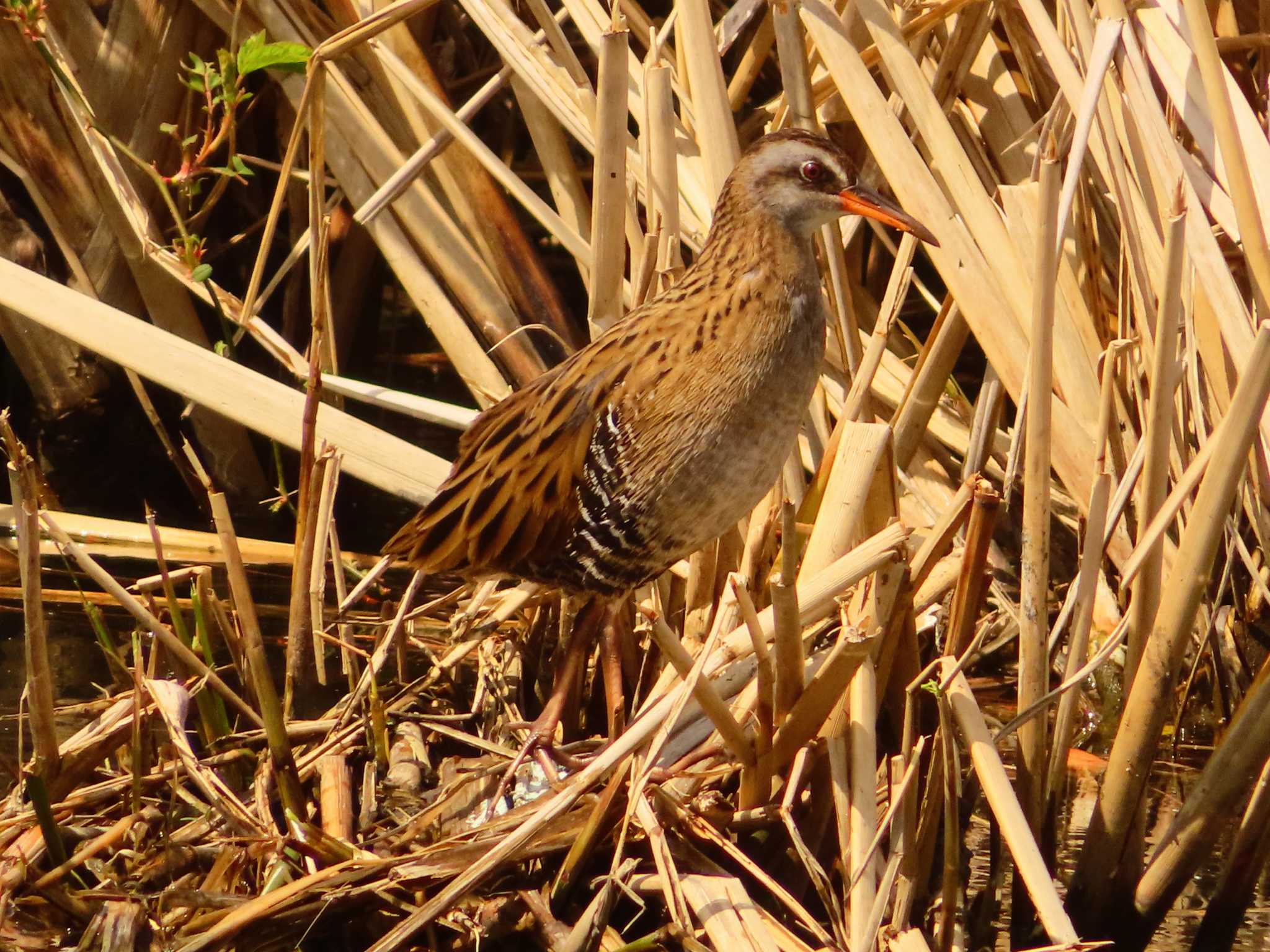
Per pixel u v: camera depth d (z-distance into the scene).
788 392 6.82
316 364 7.05
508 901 6.27
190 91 10.22
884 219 6.82
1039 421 6.19
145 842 6.62
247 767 7.27
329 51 7.12
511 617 8.36
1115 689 8.61
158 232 10.08
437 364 12.06
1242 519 8.75
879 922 5.57
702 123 8.16
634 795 5.83
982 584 6.46
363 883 6.16
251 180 11.23
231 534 6.51
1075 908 6.58
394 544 7.57
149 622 6.61
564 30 11.30
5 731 7.73
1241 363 6.59
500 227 9.88
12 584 9.42
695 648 7.43
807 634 7.00
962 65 8.92
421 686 7.91
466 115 9.34
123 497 10.89
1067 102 8.09
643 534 6.95
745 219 6.79
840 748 6.24
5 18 9.33
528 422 7.12
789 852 6.53
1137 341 6.61
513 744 7.52
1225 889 6.35
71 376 10.58
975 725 5.97
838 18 8.19
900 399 9.02
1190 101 7.19
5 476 10.48
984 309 7.74
